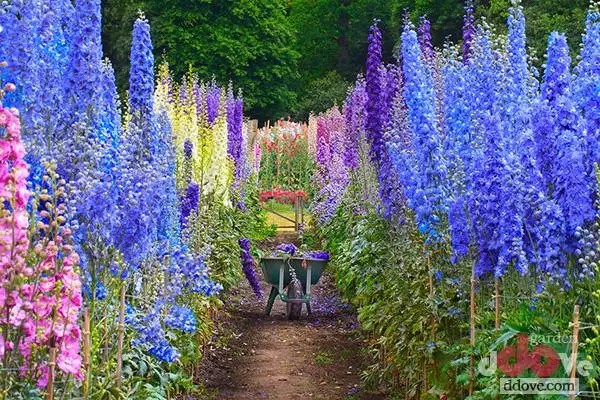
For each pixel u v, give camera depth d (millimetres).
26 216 4117
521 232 6055
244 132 23875
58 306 4125
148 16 40031
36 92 5645
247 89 42031
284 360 11875
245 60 40969
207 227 11695
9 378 4191
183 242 9461
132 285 7254
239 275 15227
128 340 6145
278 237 25953
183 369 9180
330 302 16328
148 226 5910
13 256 4004
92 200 5309
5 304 3971
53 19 6109
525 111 6871
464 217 6719
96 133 6062
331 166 21797
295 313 14922
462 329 7402
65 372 4551
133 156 7059
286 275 15141
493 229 6430
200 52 39969
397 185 9375
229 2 40938
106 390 5504
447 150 7762
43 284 4141
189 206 11023
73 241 5277
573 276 5871
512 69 7484
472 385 6465
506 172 6098
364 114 13219
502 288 6699
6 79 5594
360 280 11711
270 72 43094
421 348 7383
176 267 7551
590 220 5766
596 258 5676
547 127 6141
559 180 5902
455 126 7711
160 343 6664
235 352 12289
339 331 13852
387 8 53562
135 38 7965
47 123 5820
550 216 5793
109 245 5465
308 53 55375
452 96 7824
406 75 8172
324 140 26375
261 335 13562
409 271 8438
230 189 18266
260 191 28625
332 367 11453
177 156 12000
